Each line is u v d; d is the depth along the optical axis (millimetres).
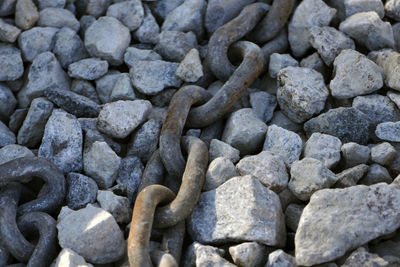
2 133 732
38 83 758
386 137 695
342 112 705
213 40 758
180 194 657
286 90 725
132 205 694
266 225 638
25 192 691
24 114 752
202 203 666
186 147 704
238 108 748
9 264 659
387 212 626
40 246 648
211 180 676
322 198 636
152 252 639
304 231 625
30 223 662
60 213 667
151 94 754
